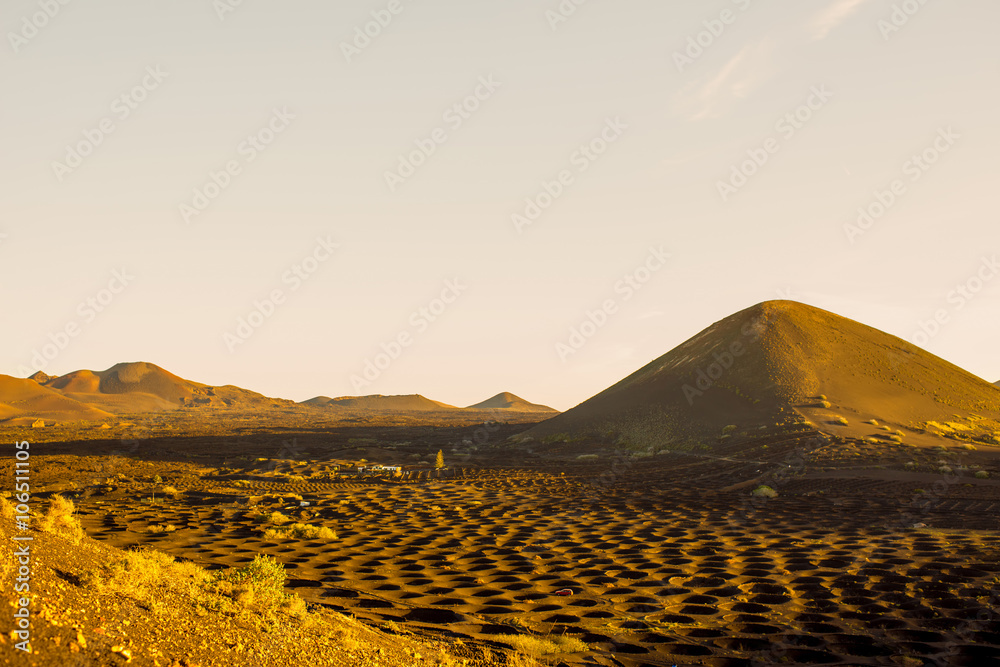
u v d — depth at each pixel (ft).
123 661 26.66
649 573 95.96
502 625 69.41
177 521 141.49
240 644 35.06
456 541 124.26
